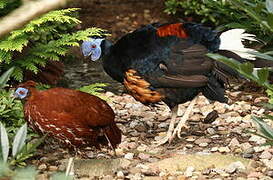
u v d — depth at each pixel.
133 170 9.88
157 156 10.72
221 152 10.88
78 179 9.53
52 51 11.90
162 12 20.69
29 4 2.41
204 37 10.64
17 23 2.41
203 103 13.93
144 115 13.34
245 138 11.64
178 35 10.72
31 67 11.41
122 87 15.59
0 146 3.99
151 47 10.70
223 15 16.08
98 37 11.45
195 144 11.47
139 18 20.39
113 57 11.10
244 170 9.78
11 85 12.20
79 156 10.39
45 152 10.84
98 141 9.62
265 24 4.66
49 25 12.45
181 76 10.60
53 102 8.81
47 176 9.55
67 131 8.95
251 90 14.85
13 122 10.57
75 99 8.95
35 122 8.98
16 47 10.73
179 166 9.93
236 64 4.58
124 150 11.07
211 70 10.68
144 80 10.84
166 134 11.80
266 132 5.09
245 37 10.64
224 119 12.84
